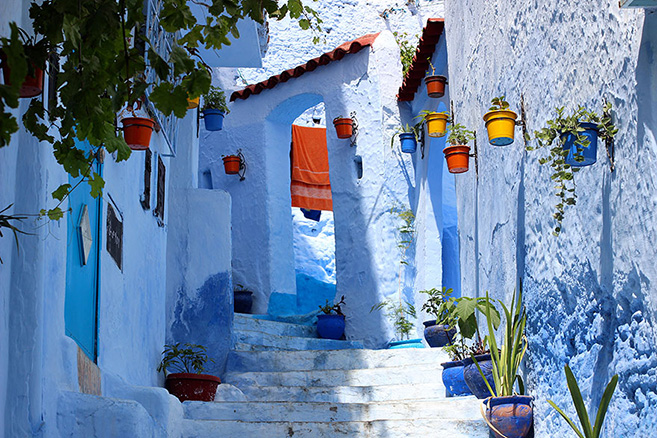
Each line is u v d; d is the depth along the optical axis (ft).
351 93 30.55
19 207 10.95
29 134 11.12
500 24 17.92
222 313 24.16
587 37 12.73
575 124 11.85
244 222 33.35
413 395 21.02
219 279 24.43
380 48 30.22
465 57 21.49
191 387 19.66
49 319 11.80
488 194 19.35
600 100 12.30
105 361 15.37
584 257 13.23
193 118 25.63
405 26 39.24
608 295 12.34
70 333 13.33
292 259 33.30
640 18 10.78
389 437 16.89
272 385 22.47
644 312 11.12
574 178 13.58
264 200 32.99
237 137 34.30
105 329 15.48
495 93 18.40
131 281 17.98
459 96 22.31
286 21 38.73
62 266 12.55
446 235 33.22
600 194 12.48
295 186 35.42
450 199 33.30
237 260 33.14
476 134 20.35
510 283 17.53
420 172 28.50
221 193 25.18
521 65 16.34
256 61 27.78
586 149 11.93
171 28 9.05
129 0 8.61
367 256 29.07
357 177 30.14
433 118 22.13
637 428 11.41
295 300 33.01
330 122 31.01
